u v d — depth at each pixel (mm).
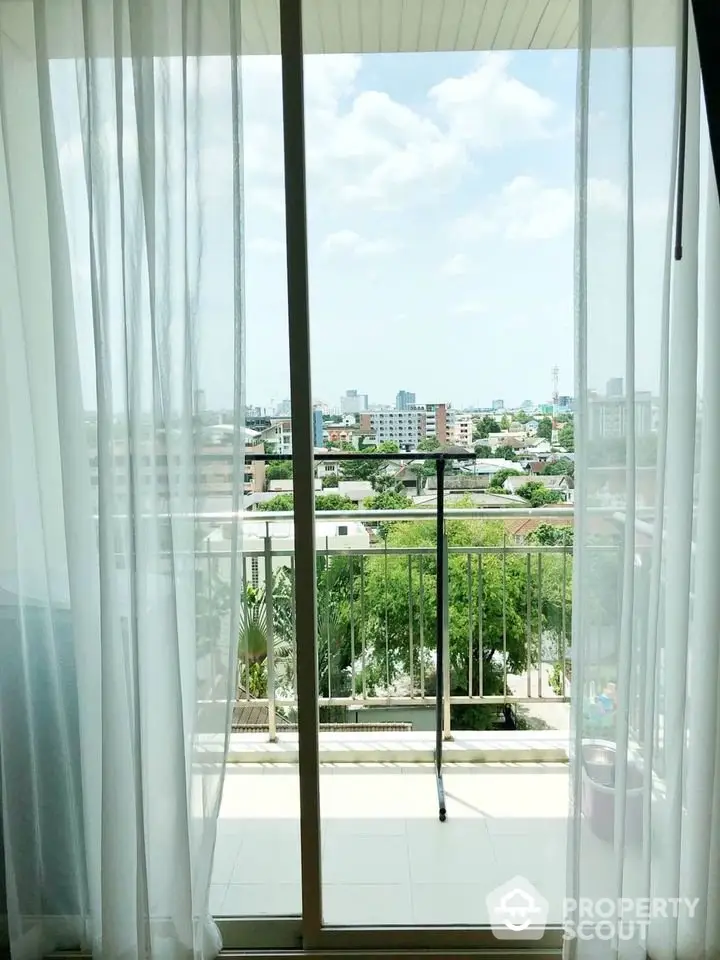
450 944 1668
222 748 1499
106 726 1436
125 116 1339
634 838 1453
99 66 1342
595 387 1391
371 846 2053
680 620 1411
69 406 1431
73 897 1620
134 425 1383
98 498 1411
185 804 1459
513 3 1580
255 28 1562
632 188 1322
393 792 2334
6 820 1557
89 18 1313
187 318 1389
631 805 1454
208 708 1482
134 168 1354
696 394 1383
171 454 1431
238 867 1900
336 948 1667
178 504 1452
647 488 1401
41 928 1607
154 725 1477
